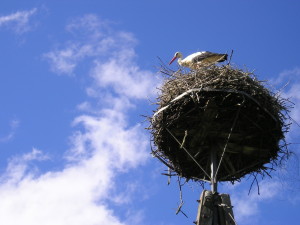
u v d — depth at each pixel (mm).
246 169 13414
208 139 13008
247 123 12695
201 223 10766
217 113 12445
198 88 12492
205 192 11203
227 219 10797
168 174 13688
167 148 13562
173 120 12789
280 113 13078
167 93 13141
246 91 12562
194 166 13609
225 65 13234
